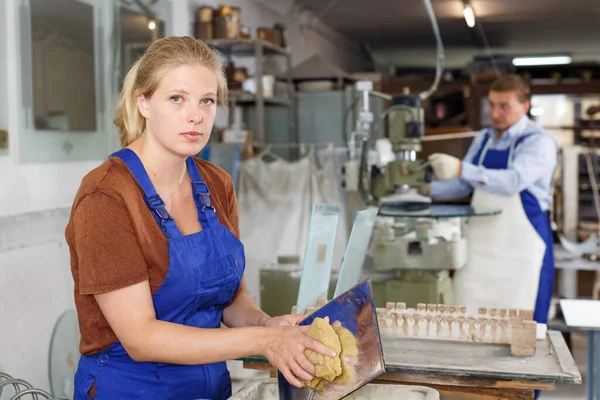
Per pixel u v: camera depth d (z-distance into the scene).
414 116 3.23
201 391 1.59
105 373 1.55
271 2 6.63
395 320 1.99
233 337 1.41
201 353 1.40
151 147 1.55
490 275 3.42
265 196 4.15
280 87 5.71
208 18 4.74
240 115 5.62
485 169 3.36
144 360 1.44
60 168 3.03
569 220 5.99
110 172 1.49
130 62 3.58
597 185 6.20
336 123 5.57
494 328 1.90
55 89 2.99
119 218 1.45
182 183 1.64
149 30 3.82
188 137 1.47
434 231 3.00
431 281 3.04
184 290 1.53
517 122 3.52
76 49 3.13
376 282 3.08
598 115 8.30
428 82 7.50
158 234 1.51
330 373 1.36
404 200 3.37
